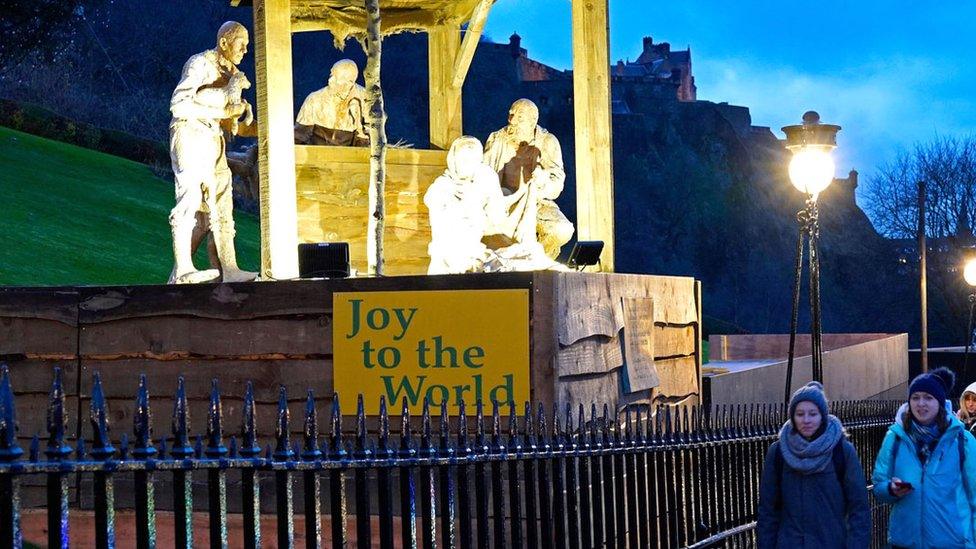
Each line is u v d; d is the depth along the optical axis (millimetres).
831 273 102938
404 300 9430
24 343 10133
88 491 9898
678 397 11953
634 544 7461
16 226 30891
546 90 104375
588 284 9828
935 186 68562
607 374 10156
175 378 9844
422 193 13625
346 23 14281
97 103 52906
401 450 5285
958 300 64625
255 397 9688
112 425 9969
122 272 29766
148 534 4078
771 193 124625
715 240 117000
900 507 8188
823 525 7254
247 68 53594
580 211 12961
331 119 13438
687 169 119938
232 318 9742
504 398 9250
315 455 4762
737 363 29016
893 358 29125
